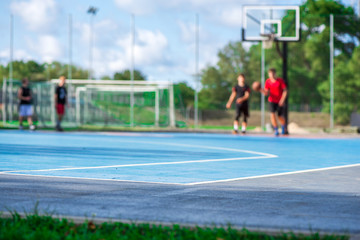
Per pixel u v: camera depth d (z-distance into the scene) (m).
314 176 6.75
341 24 49.97
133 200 4.66
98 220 3.67
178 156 9.89
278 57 58.03
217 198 4.80
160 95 32.62
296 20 21.86
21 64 74.94
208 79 70.88
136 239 3.12
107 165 7.95
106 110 32.78
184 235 3.25
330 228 3.55
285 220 3.81
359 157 10.09
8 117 30.25
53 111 29.20
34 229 3.39
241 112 20.11
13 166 7.68
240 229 3.42
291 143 14.88
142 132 22.38
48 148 11.56
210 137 18.22
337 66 50.00
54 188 5.37
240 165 8.23
